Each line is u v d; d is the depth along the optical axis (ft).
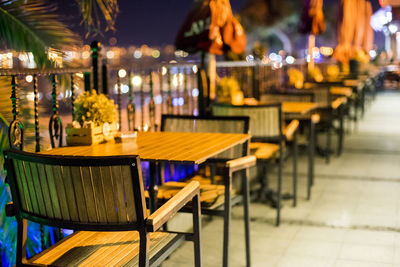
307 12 26.40
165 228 12.35
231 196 10.92
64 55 12.71
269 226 14.62
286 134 14.39
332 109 23.09
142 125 14.24
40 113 11.93
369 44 32.81
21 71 9.44
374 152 25.35
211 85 19.45
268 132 14.43
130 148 9.62
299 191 18.35
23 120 11.32
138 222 6.82
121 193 6.78
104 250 7.58
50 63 12.54
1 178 10.25
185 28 16.61
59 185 6.93
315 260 12.19
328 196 17.65
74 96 11.30
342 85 27.94
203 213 10.09
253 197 16.16
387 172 21.03
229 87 18.80
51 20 12.50
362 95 38.22
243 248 13.00
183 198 7.55
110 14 13.12
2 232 10.50
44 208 7.18
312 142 17.30
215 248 13.04
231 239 13.64
